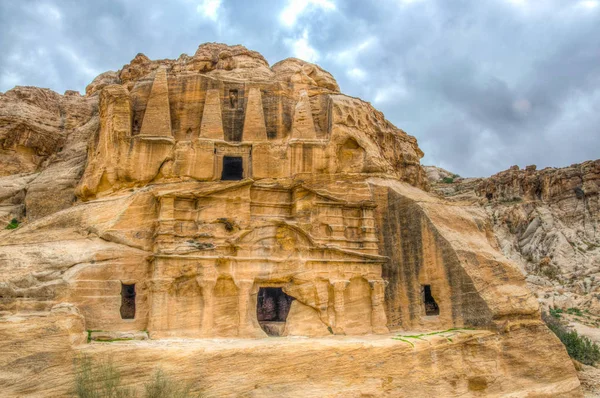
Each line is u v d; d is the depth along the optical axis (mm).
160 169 27344
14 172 34281
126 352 17953
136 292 23531
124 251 23672
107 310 22406
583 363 32188
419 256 27078
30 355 16469
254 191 26922
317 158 28453
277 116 29875
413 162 38906
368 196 28125
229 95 30234
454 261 25578
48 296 20828
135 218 24781
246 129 28797
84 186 28312
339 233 26984
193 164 27312
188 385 17875
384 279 27672
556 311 50781
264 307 31203
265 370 19297
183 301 23562
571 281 63188
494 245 30344
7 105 35375
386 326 26781
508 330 23891
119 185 27203
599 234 70000
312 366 19875
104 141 28219
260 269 24953
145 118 27953
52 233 24812
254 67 33125
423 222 27172
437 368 22000
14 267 21328
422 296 26641
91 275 22344
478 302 24453
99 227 24656
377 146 31844
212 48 35531
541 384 23844
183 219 24984
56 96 39031
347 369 20266
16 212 31672
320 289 25516
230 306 24328
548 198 79000
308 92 31281
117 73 42031
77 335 18734
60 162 34125
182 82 29516
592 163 76875
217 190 25500
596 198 74375
